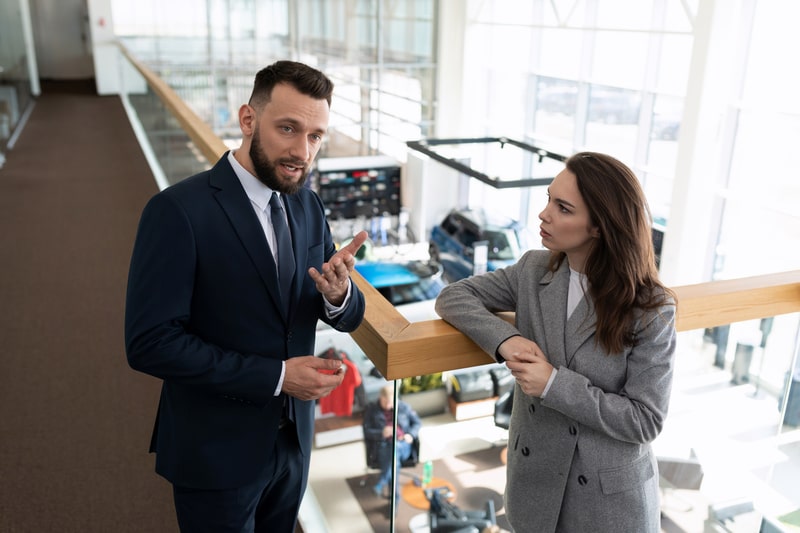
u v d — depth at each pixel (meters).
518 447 1.45
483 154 6.59
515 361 1.32
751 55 7.79
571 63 10.94
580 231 1.30
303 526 2.15
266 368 1.37
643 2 9.27
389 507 1.52
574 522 1.40
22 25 12.57
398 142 14.15
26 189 7.04
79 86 16.53
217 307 1.38
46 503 2.56
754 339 1.76
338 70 13.62
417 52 13.79
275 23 13.50
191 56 13.57
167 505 2.58
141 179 7.54
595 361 1.33
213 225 1.35
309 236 1.53
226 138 13.54
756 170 7.96
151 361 1.30
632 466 1.36
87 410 3.18
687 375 1.73
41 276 4.76
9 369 3.51
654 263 1.31
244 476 1.48
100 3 14.90
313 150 1.36
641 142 9.62
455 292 1.50
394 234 13.27
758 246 8.06
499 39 12.88
